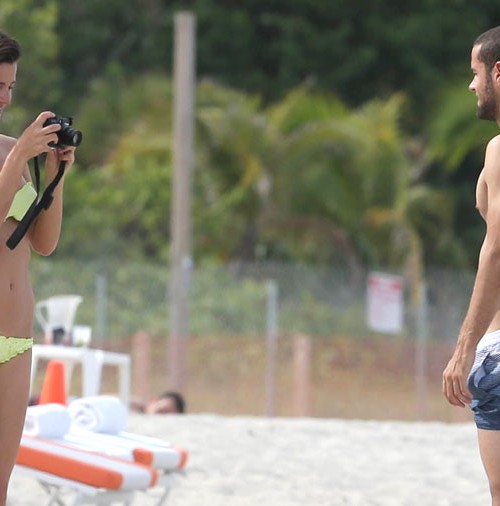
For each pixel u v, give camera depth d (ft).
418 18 303.48
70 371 106.01
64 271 183.73
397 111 261.44
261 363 196.65
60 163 49.47
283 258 246.47
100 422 70.49
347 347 203.82
